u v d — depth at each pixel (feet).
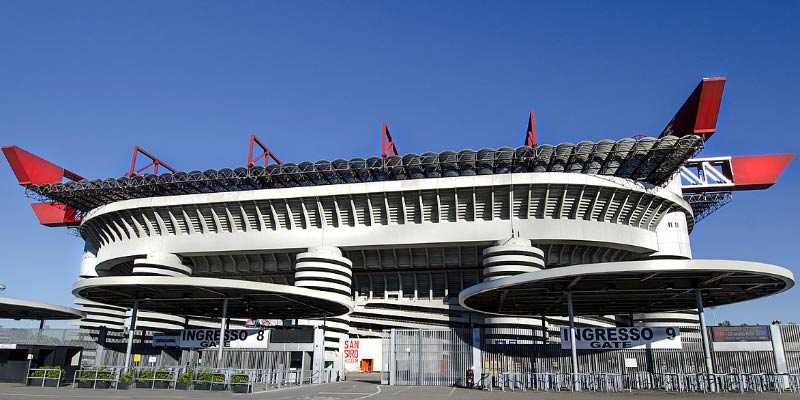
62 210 285.64
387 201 189.98
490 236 185.06
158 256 202.18
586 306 125.49
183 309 141.38
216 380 90.27
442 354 111.34
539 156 184.24
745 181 225.15
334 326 218.18
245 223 201.87
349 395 82.64
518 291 104.73
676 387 93.86
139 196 223.71
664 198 192.65
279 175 197.16
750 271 82.84
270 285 107.65
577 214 185.68
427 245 191.42
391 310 222.07
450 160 187.73
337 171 192.54
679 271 83.97
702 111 185.98
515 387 100.63
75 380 98.84
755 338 102.12
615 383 93.81
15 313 140.26
